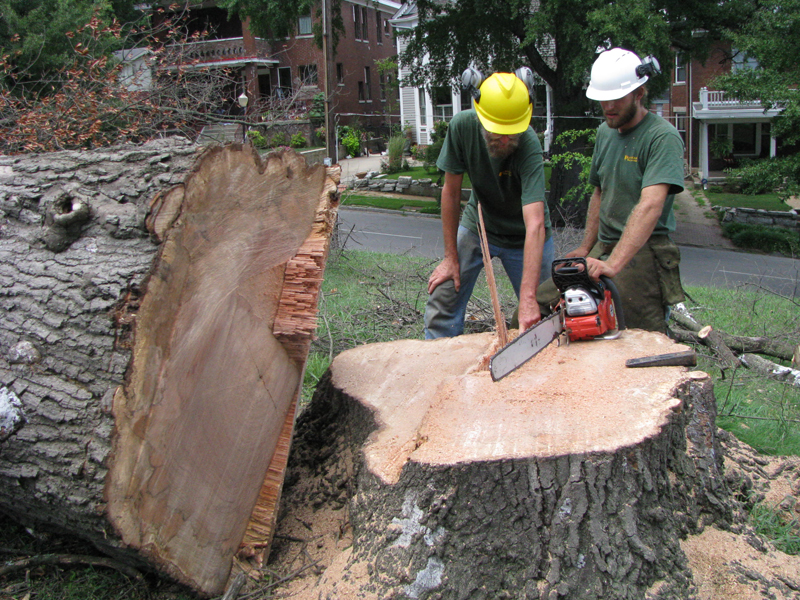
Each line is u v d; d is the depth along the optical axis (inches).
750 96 500.7
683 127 1026.7
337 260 339.0
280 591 85.2
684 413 90.6
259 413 89.1
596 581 75.3
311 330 92.2
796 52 487.8
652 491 79.3
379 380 108.7
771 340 183.6
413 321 209.9
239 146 81.2
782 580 82.8
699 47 577.9
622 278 129.0
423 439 82.8
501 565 76.7
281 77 1169.4
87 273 73.2
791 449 123.4
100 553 90.7
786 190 531.8
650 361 96.1
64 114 234.1
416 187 860.0
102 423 69.9
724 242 651.5
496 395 91.4
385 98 1380.4
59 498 71.8
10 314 76.2
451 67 706.2
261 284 88.4
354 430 101.8
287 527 98.1
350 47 1245.1
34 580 88.1
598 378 93.7
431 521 76.7
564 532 75.6
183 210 73.5
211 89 286.0
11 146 229.1
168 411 74.5
